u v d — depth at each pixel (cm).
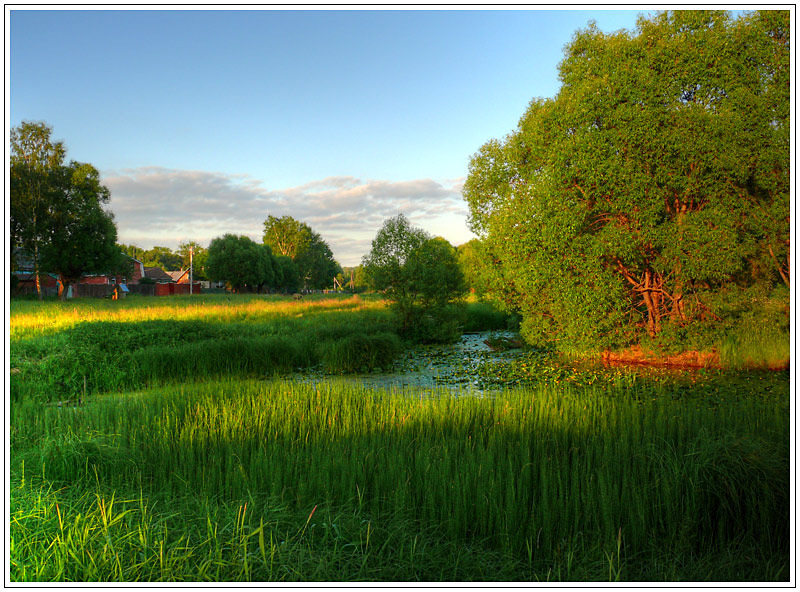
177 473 533
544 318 1694
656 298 1595
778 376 1305
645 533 422
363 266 2150
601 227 1537
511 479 463
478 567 378
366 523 432
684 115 1324
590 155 1365
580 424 702
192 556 380
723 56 1366
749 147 1322
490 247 1875
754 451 512
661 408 780
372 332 1875
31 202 4412
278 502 473
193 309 2838
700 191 1391
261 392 890
